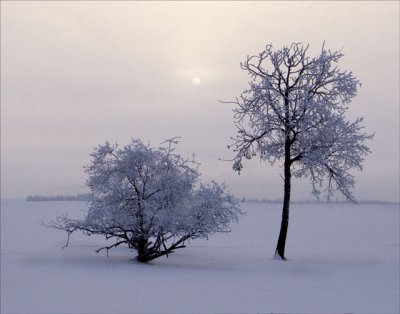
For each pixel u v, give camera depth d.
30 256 21.72
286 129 23.59
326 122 23.28
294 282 15.36
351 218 66.25
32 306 11.74
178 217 20.86
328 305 11.88
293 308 11.49
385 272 17.86
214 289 13.92
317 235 38.25
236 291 13.62
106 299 12.52
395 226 49.25
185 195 21.06
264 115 24.11
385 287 14.62
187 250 26.70
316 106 23.30
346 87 23.64
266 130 24.20
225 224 20.92
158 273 17.02
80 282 15.04
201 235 20.55
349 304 12.02
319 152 23.23
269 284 14.90
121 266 18.80
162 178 20.88
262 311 11.15
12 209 87.06
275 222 56.41
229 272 17.47
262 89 23.81
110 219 20.88
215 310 11.24
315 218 65.62
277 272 17.64
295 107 23.78
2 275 16.28
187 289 13.90
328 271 18.00
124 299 12.51
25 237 33.00
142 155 20.73
